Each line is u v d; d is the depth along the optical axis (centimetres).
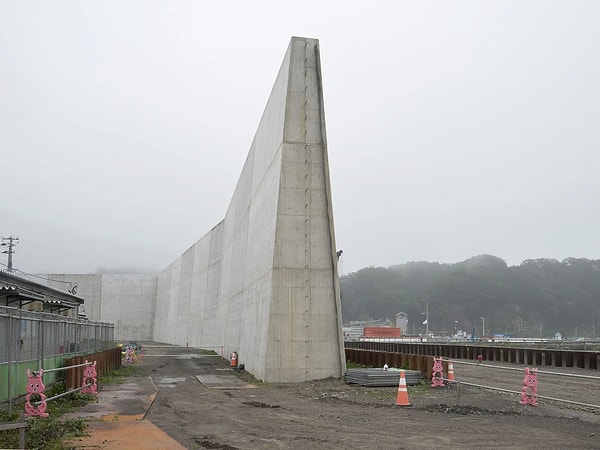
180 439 1112
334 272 2514
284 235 2503
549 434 1150
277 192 2559
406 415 1429
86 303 9381
